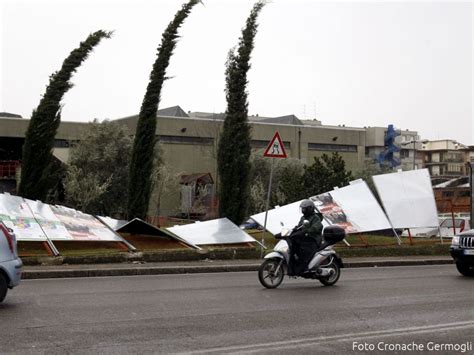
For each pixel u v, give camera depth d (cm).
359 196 2077
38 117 1905
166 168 5716
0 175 6062
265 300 1066
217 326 831
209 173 6425
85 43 1964
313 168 2600
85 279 1395
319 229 1247
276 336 775
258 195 4581
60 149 6356
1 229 998
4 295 985
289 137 7581
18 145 6512
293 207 2023
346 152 8012
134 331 793
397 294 1151
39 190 1889
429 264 1897
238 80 2089
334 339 763
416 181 2128
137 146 2038
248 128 2108
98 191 4450
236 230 1898
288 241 1246
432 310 973
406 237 2380
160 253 1678
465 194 3744
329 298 1095
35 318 870
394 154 8850
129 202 2027
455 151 13100
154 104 2050
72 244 1777
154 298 1075
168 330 802
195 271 1571
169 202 6222
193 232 1872
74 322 845
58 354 670
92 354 672
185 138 6931
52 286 1244
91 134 5128
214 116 6944
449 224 2823
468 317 915
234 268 1619
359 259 1867
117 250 1742
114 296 1095
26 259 1527
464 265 1485
